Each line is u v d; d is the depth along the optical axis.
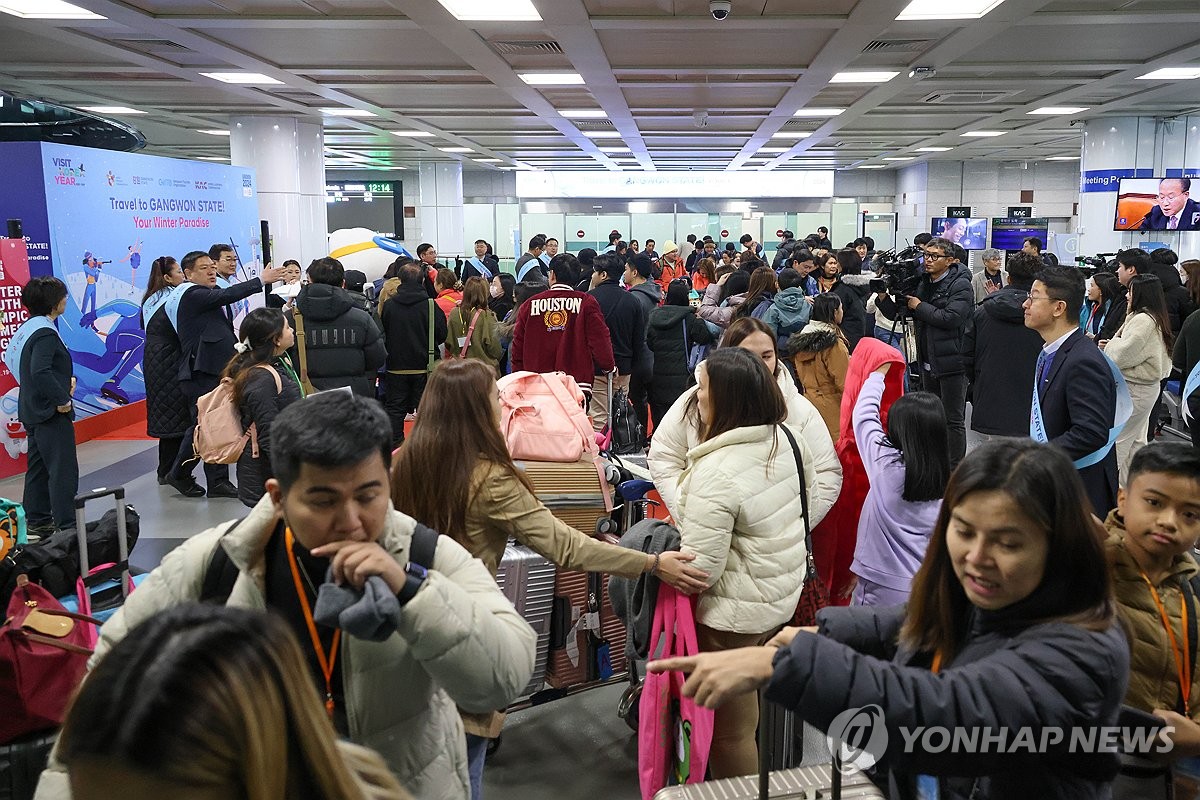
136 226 9.61
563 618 3.38
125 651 0.87
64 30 7.96
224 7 7.26
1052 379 3.38
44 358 5.47
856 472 3.76
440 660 1.42
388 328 7.82
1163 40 8.59
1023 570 1.26
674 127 15.20
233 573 1.59
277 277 6.74
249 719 0.84
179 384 6.93
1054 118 14.80
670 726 2.69
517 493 2.38
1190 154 14.84
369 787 1.02
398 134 16.27
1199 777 1.73
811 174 27.09
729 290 8.05
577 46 8.51
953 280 6.71
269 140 13.80
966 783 1.34
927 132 16.61
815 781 1.77
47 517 5.75
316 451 1.39
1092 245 15.29
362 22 7.63
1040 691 1.18
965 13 7.45
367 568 1.35
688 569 2.58
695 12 7.36
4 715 2.53
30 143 8.21
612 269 7.08
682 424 3.36
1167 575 1.95
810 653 1.22
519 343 6.32
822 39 8.30
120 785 0.82
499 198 27.47
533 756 3.32
